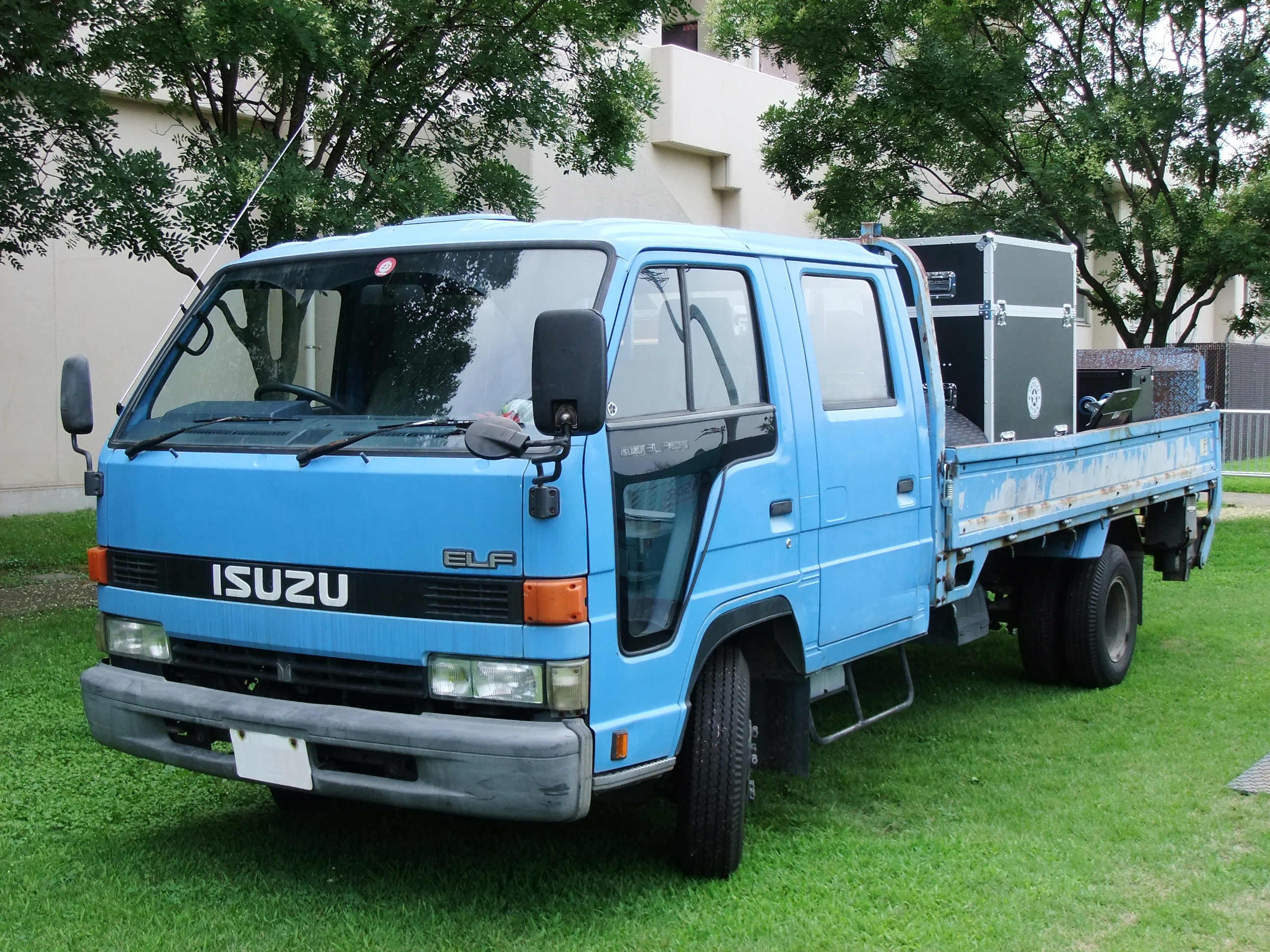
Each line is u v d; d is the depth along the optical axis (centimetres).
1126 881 460
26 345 1414
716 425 448
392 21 902
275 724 405
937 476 590
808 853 488
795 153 1376
